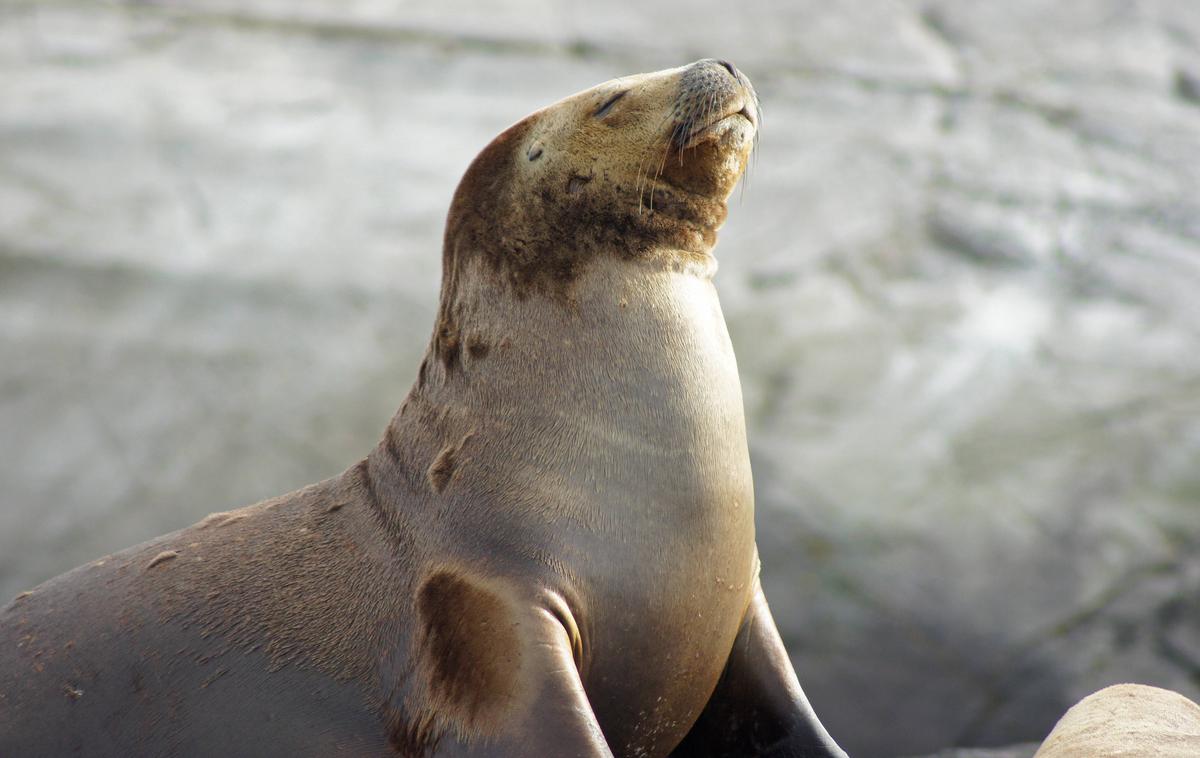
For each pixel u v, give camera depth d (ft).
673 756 63.72
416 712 53.62
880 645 158.61
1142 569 166.09
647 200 59.00
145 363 199.21
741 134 59.82
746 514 57.57
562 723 49.78
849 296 218.79
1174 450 183.52
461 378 59.47
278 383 198.18
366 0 273.13
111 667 58.13
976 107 258.98
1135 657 156.35
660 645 55.77
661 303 57.88
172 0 268.21
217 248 218.79
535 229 59.62
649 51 263.29
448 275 61.93
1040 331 209.26
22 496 179.73
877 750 150.71
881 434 189.16
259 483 183.11
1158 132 253.03
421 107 248.11
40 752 57.26
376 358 204.03
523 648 51.70
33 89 240.94
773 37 271.08
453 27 267.80
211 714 56.39
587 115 60.29
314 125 242.37
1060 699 153.38
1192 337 208.54
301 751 55.01
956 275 223.71
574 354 57.26
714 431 56.70
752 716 61.62
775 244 229.66
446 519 56.39
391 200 230.89
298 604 57.77
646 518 54.95
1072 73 266.57
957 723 152.25
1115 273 223.51
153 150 231.91
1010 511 174.70
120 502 180.24
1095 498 176.14
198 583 59.57
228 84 249.96
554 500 55.16
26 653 59.82
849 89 261.24
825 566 167.22
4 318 202.18
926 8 281.95
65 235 214.69
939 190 239.91
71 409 191.42
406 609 55.67
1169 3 284.00
